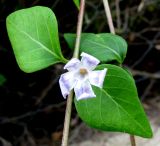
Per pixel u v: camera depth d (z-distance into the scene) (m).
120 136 0.49
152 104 0.54
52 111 0.55
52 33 0.23
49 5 0.50
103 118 0.21
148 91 0.56
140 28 0.56
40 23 0.23
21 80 0.54
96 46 0.25
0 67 0.54
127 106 0.21
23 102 0.55
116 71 0.21
